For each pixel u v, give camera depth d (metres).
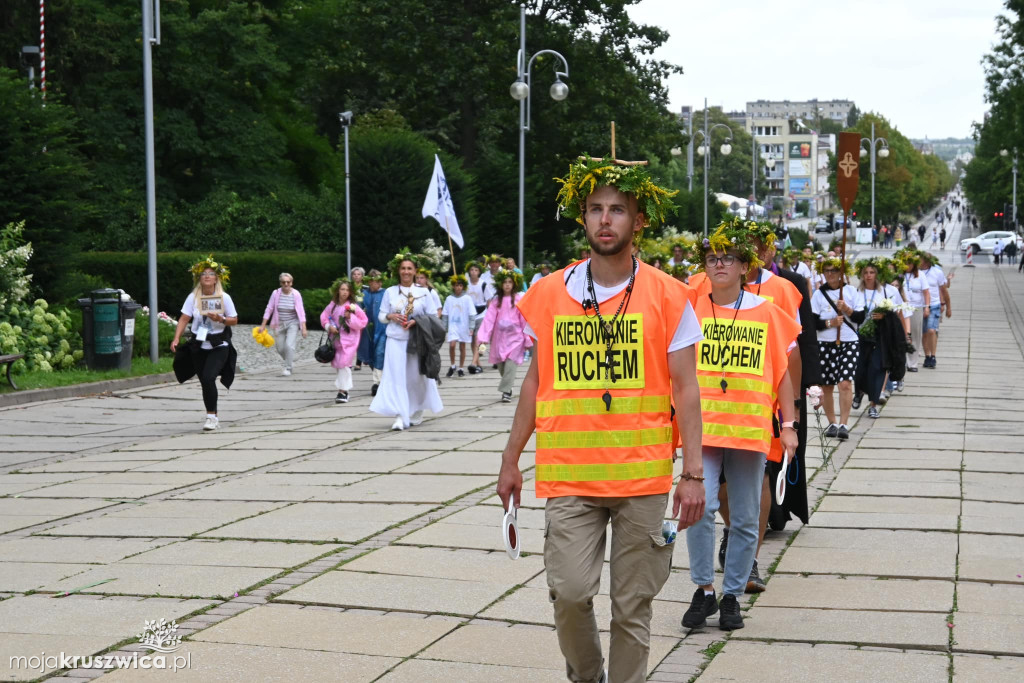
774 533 8.02
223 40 42.81
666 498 4.29
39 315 19.75
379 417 15.10
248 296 32.81
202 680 4.98
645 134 44.34
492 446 12.14
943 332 28.17
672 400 4.51
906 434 12.91
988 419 14.12
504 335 16.73
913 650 5.48
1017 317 33.00
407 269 13.68
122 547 7.59
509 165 41.47
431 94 42.59
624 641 4.32
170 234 36.75
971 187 103.81
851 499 9.23
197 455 11.91
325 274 33.41
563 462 4.27
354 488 9.73
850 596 6.44
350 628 5.76
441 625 5.82
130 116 41.81
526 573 6.85
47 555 7.39
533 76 42.69
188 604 6.18
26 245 20.03
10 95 22.19
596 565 4.24
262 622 5.86
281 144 46.00
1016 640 5.60
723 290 6.31
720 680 5.08
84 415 15.65
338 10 48.97
